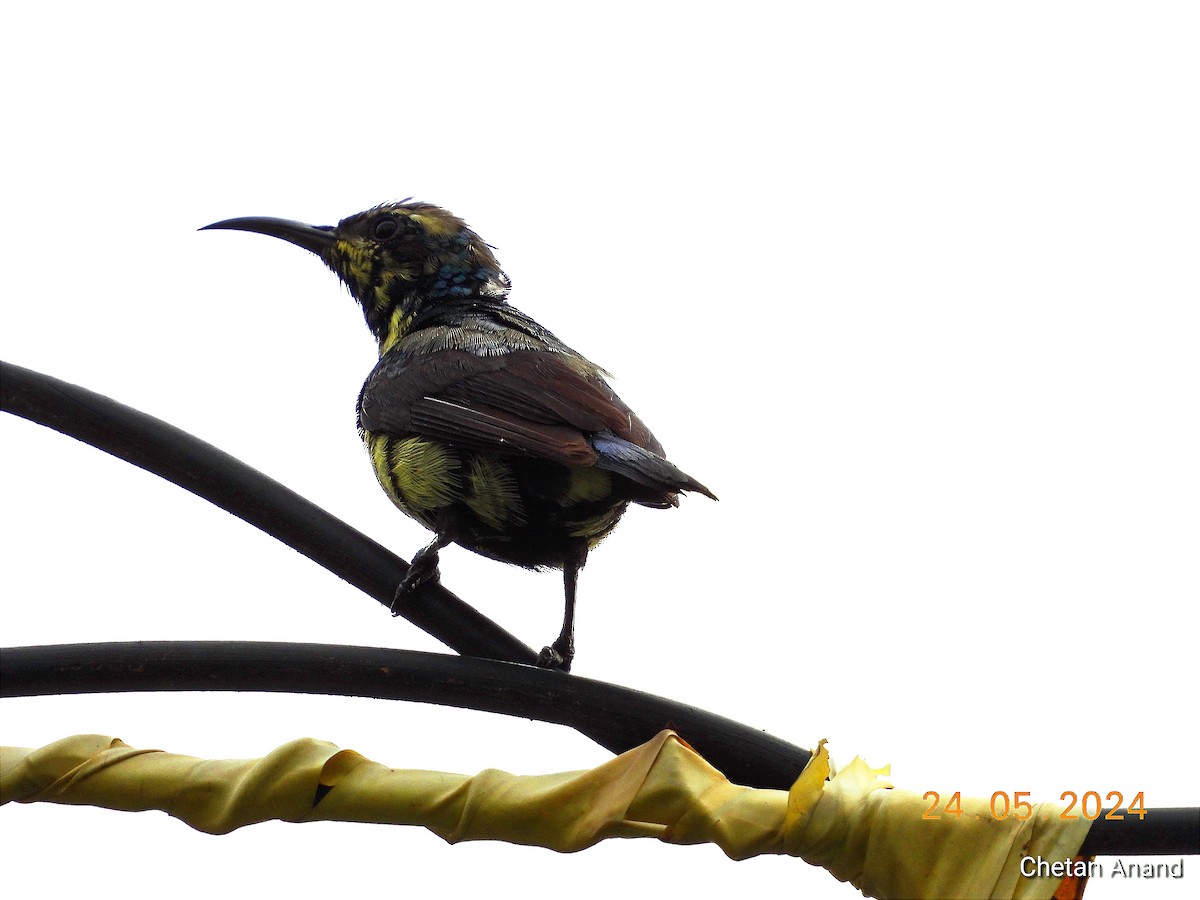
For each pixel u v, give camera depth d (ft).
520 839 29.35
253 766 30.19
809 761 30.89
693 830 29.04
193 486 34.78
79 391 34.01
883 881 28.60
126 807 30.68
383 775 29.96
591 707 32.04
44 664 31.35
